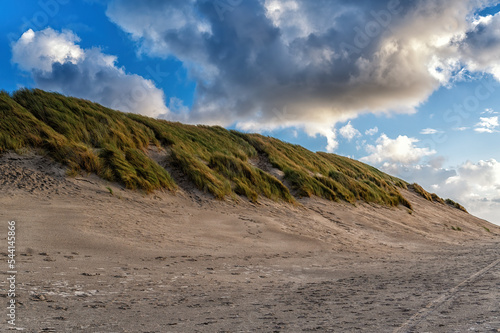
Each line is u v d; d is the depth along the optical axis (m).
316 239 12.12
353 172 28.66
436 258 10.34
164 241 9.27
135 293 4.88
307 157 26.88
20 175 11.62
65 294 4.47
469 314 3.86
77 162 12.99
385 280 6.57
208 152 19.25
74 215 9.71
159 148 17.23
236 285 5.87
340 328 3.42
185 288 5.42
